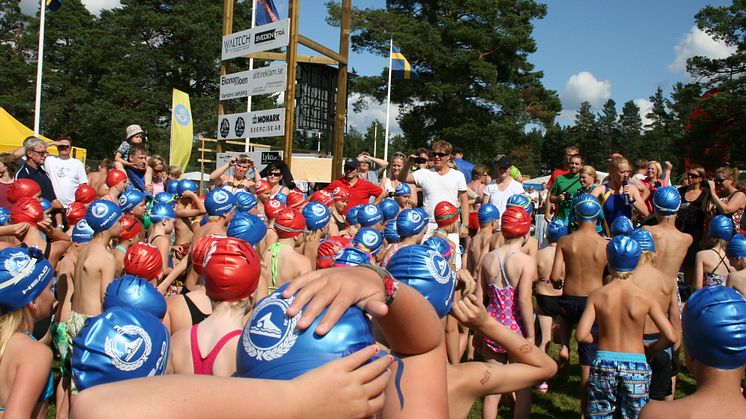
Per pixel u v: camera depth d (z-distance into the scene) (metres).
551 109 41.34
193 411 0.95
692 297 2.34
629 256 4.48
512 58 39.22
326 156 13.39
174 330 3.72
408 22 37.81
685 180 11.30
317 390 1.06
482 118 39.44
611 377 4.44
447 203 6.46
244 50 11.10
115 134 44.16
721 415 2.19
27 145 8.52
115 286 3.06
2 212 6.27
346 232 7.40
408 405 1.51
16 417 2.63
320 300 1.18
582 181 8.48
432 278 1.84
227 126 11.60
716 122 33.28
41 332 4.41
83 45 47.19
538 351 2.51
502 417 5.94
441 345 1.58
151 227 6.93
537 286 7.05
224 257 2.77
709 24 36.66
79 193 7.85
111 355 2.00
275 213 6.27
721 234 6.74
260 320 1.21
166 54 47.84
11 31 61.91
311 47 10.41
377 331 1.80
